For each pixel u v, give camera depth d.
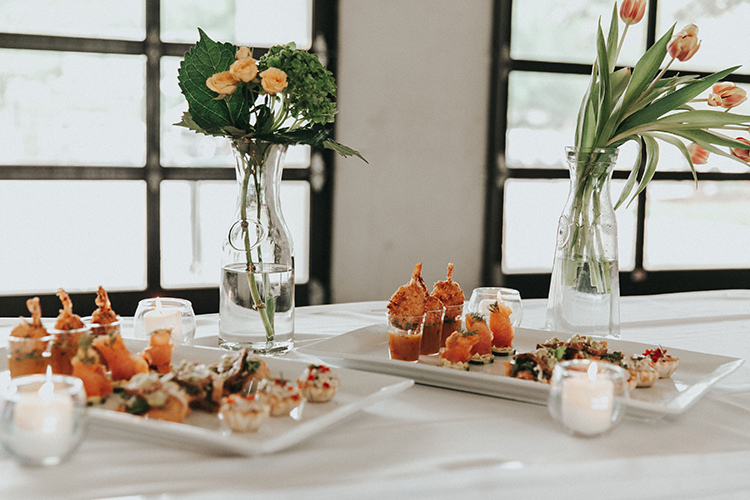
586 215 1.04
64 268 2.22
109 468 0.58
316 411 0.72
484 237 2.52
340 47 2.28
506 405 0.79
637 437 0.70
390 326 0.91
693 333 1.19
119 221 2.23
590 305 1.04
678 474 0.61
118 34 2.09
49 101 2.06
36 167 2.04
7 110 2.03
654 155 1.17
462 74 2.41
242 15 2.21
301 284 2.36
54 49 2.02
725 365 0.92
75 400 0.58
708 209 2.74
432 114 2.40
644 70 1.09
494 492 0.57
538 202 2.59
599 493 0.58
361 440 0.67
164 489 0.54
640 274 2.65
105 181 2.17
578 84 2.54
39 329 0.75
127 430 0.64
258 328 0.95
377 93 2.33
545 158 2.55
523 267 2.62
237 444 0.59
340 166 2.33
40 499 0.52
